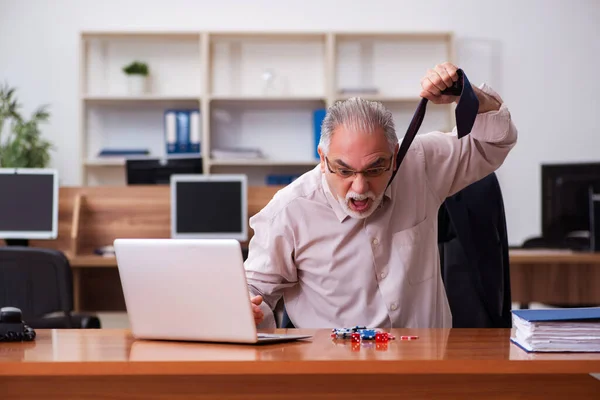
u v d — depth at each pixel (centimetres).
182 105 664
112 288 453
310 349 164
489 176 242
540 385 161
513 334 184
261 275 213
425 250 214
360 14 669
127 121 663
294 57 671
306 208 209
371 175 185
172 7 664
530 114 671
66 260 350
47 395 160
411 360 150
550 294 437
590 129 672
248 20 666
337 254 210
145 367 150
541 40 671
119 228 462
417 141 217
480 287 242
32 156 595
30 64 657
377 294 210
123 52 664
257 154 639
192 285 171
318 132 636
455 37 670
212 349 165
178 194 464
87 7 660
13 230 449
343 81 671
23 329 178
